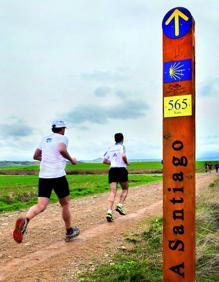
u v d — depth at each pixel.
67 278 6.12
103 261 6.92
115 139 11.50
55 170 8.22
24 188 25.30
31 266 6.82
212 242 6.78
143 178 40.62
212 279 5.63
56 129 8.44
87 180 37.88
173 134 4.35
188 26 4.29
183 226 4.30
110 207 11.04
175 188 4.34
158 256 6.84
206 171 69.06
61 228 10.23
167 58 4.38
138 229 9.68
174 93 4.34
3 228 10.55
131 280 5.72
